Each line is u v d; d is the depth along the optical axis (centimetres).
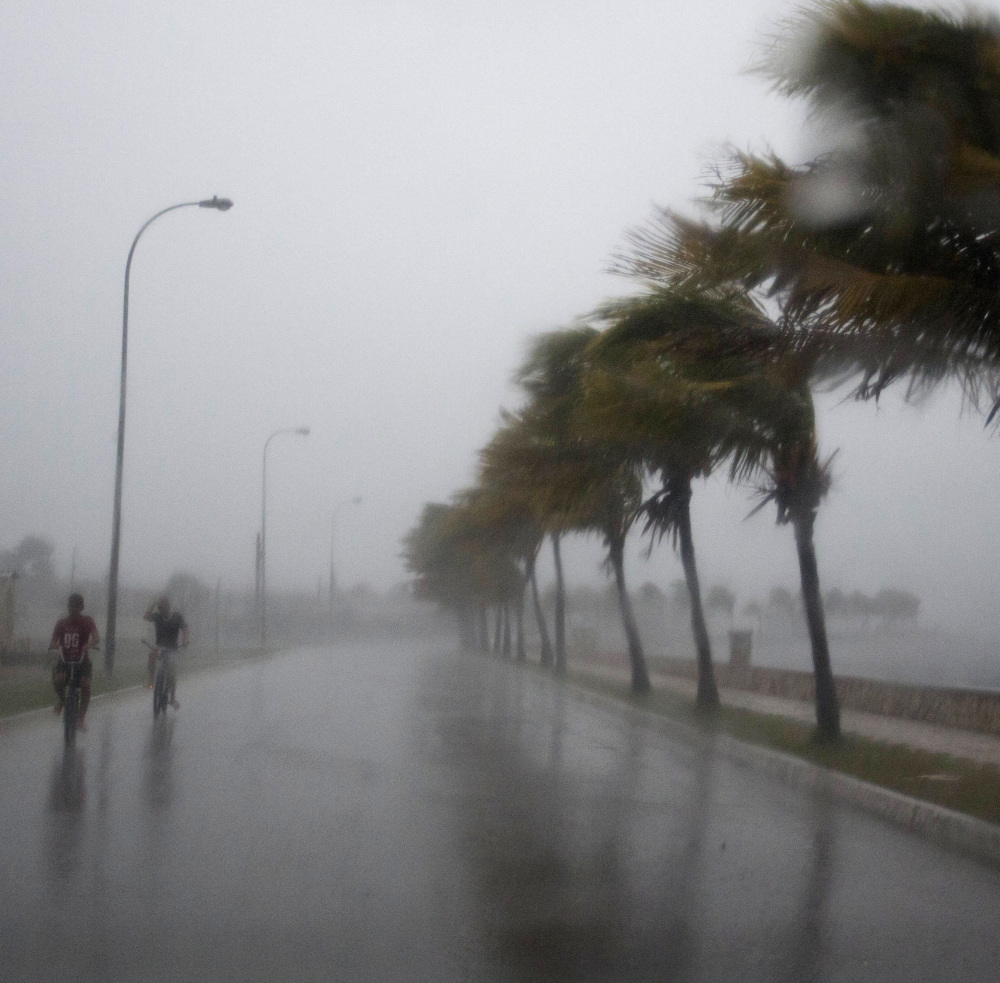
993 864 898
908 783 1185
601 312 1550
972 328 998
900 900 779
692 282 1220
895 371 1048
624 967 629
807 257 1013
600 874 838
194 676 3369
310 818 1018
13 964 615
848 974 623
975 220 1000
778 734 1659
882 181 994
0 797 1101
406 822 1012
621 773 1368
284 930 681
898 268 1045
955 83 966
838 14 964
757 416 1455
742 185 1038
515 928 698
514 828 999
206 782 1208
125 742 1548
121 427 2712
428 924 700
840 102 1009
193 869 820
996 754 1464
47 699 2039
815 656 1581
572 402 1967
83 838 916
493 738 1705
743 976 617
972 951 666
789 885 816
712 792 1236
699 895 782
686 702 2356
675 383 1395
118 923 687
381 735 1703
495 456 2231
